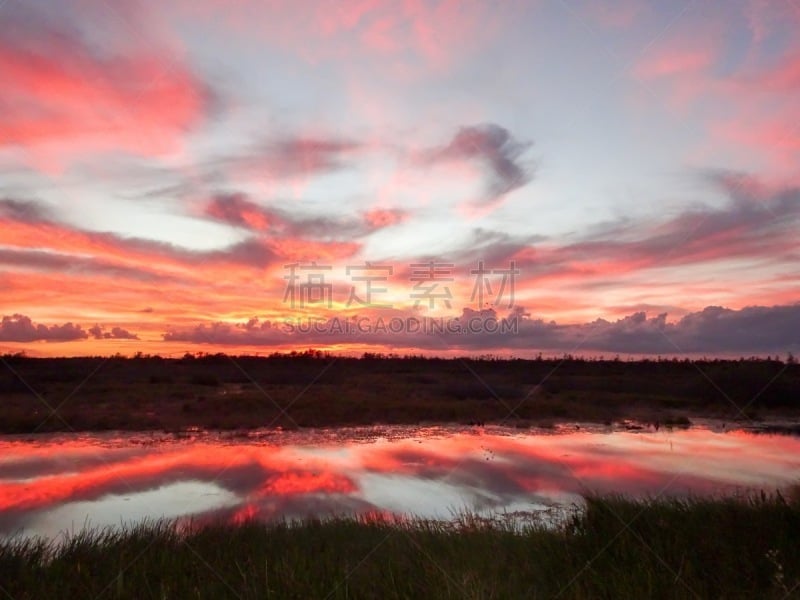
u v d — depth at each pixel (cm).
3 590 526
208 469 1280
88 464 1334
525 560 602
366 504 1008
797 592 489
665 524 641
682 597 490
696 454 1477
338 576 557
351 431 1877
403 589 519
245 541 692
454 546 648
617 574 539
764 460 1371
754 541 583
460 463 1342
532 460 1389
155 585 556
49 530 844
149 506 993
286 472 1248
